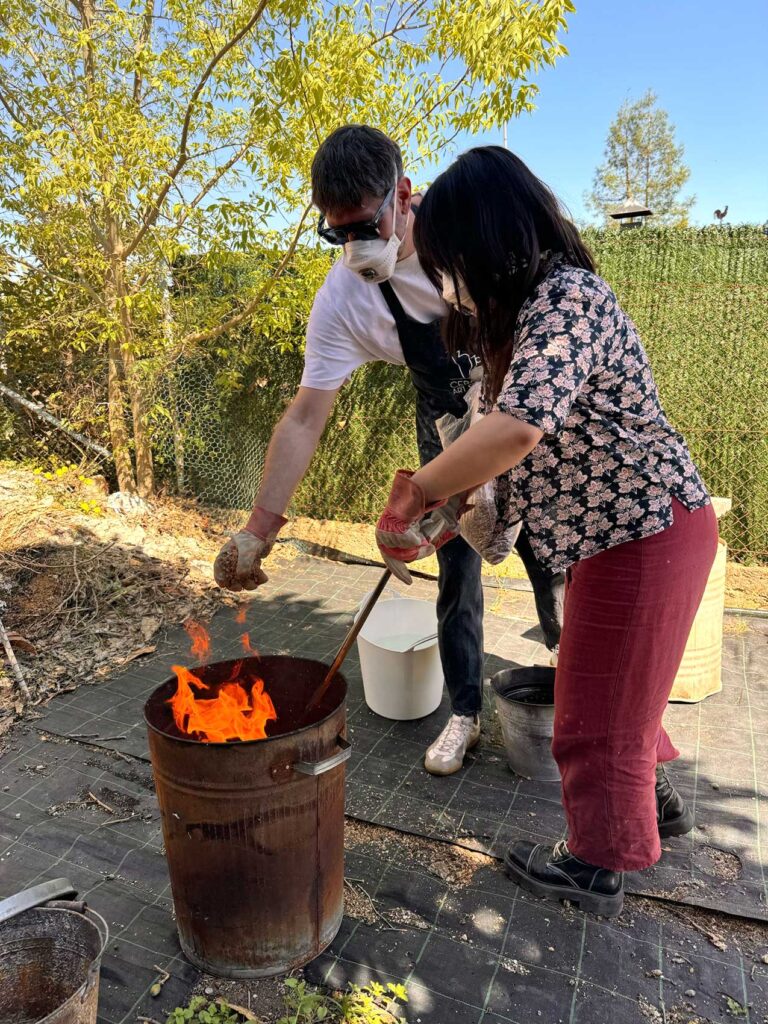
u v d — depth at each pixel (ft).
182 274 15.67
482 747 8.18
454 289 4.37
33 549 12.51
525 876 5.93
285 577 13.87
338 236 5.32
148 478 16.63
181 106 13.61
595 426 4.48
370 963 5.20
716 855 6.37
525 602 12.76
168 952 5.30
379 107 12.04
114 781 7.43
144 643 10.72
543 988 5.00
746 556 14.25
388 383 15.79
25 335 16.17
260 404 16.42
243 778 4.44
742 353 13.57
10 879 6.01
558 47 10.54
